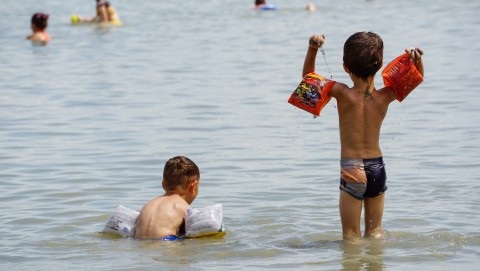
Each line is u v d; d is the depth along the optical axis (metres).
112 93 33.62
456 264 14.27
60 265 14.55
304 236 16.31
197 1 74.31
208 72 38.44
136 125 27.72
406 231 16.31
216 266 14.34
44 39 51.03
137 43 49.47
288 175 21.34
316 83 15.57
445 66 38.09
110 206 18.84
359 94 15.46
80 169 22.22
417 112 28.86
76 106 31.08
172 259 14.77
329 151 23.89
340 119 15.57
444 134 25.55
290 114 29.12
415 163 22.25
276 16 62.28
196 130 26.89
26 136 26.30
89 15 66.56
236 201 19.02
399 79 15.41
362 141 15.38
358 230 15.62
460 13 59.66
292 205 18.59
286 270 14.05
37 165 22.69
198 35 52.44
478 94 31.58
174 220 16.31
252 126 27.38
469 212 17.70
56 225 17.38
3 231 16.97
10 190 20.28
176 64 41.03
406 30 51.62
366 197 15.64
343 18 59.69
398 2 69.00
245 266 14.31
